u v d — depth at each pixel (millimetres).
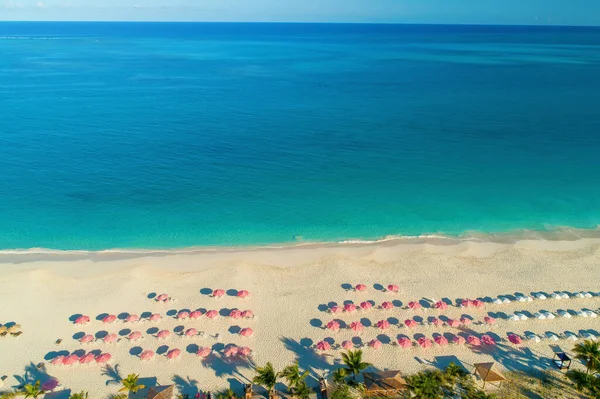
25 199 63031
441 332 40281
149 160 78062
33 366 36188
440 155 81938
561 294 44812
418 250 53031
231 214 60250
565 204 63812
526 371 36000
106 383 34719
